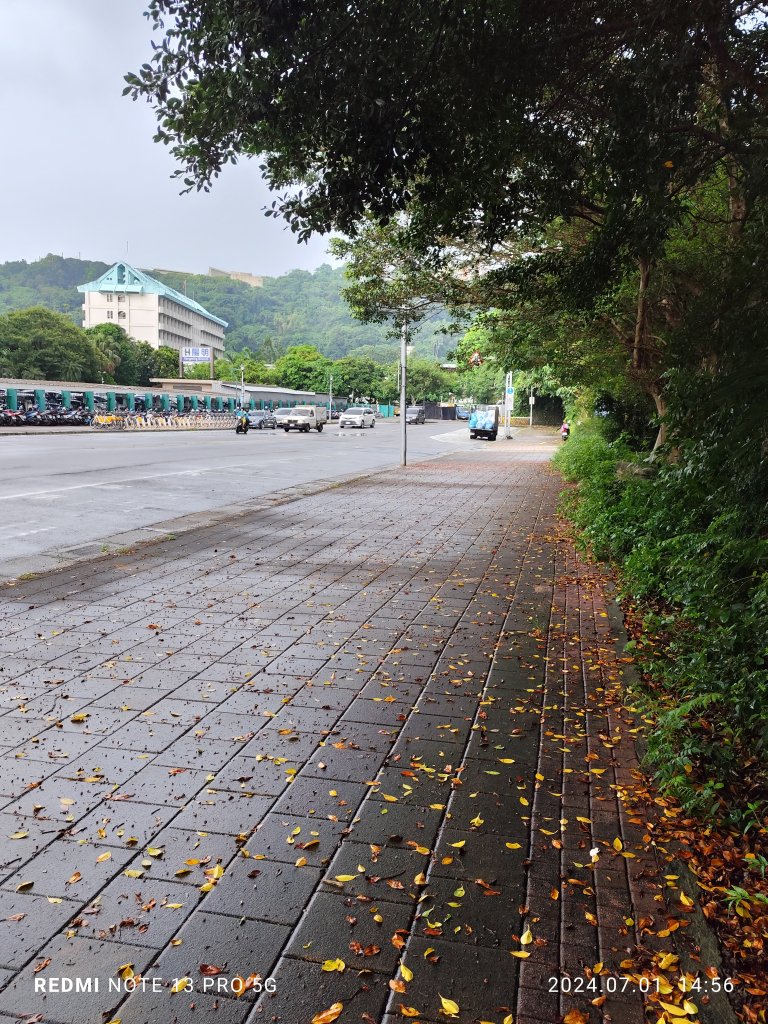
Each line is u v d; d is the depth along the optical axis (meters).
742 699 3.75
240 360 107.69
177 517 11.24
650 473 10.61
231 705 4.43
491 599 6.92
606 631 5.98
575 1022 2.24
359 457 25.47
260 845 3.05
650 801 3.46
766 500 5.09
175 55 4.36
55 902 2.70
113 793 3.42
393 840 3.11
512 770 3.73
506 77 4.38
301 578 7.61
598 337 11.56
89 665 5.04
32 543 8.95
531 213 5.77
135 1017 2.23
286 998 2.30
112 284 126.81
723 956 2.51
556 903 2.75
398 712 4.39
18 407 44.31
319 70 4.17
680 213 6.59
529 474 20.14
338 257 11.52
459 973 2.41
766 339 4.83
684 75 4.11
